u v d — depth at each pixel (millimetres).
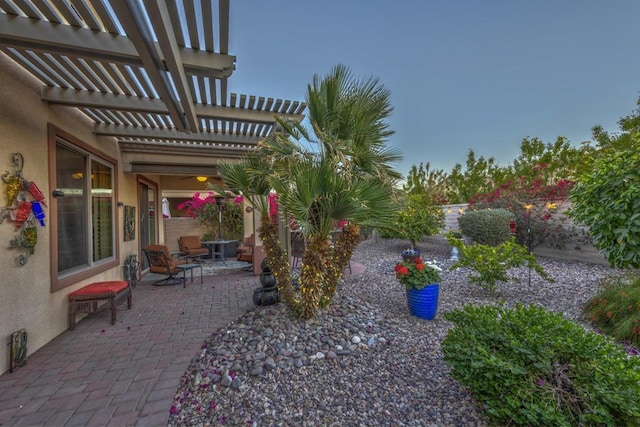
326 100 3260
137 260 6449
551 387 1645
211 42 2607
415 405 2082
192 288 5633
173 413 2115
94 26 2275
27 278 2992
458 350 1933
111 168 5465
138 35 2098
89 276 4348
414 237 8094
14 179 2818
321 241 3107
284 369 2516
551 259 6750
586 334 1883
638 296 3105
